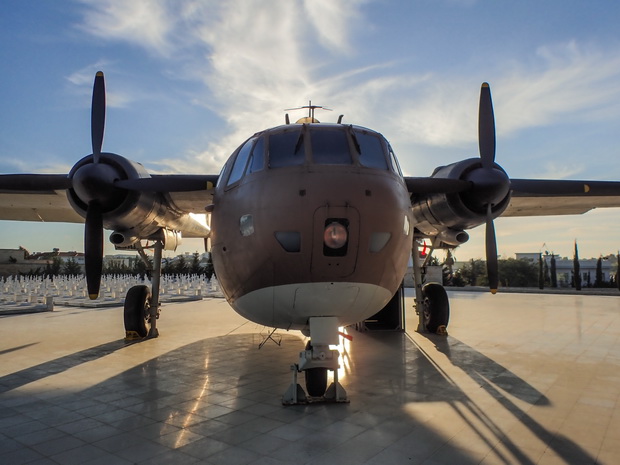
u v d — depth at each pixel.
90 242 8.55
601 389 6.97
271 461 4.40
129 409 6.07
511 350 10.21
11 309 17.98
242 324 14.83
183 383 7.48
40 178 9.02
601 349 10.28
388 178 5.98
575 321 15.13
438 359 9.30
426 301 12.74
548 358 9.33
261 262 5.79
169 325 14.61
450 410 5.99
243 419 5.66
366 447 4.74
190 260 61.91
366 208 5.53
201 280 37.66
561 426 5.36
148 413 5.90
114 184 8.61
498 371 8.22
